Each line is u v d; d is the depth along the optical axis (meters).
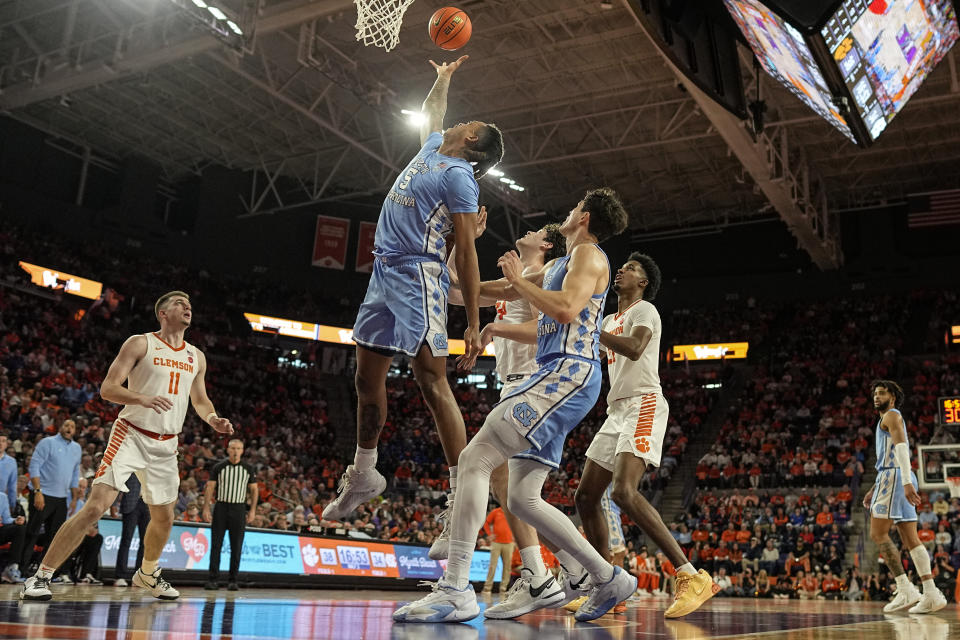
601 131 22.64
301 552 9.77
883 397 6.63
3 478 8.27
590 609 3.62
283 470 19.59
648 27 9.56
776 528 17.75
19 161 23.91
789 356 26.55
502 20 17.58
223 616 3.13
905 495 6.33
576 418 3.45
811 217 23.42
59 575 8.09
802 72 8.80
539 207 27.84
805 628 3.32
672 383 27.48
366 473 3.57
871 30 7.98
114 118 23.84
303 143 25.00
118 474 4.34
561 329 3.50
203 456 16.92
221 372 24.72
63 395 18.03
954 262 26.12
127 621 2.71
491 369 28.12
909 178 24.83
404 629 2.72
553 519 3.47
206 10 14.98
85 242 24.69
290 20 16.11
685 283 29.36
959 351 24.44
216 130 24.75
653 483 21.48
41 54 19.12
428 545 11.56
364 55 19.17
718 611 5.08
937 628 3.52
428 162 3.49
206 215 27.19
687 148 23.27
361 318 3.43
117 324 23.92
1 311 20.88
